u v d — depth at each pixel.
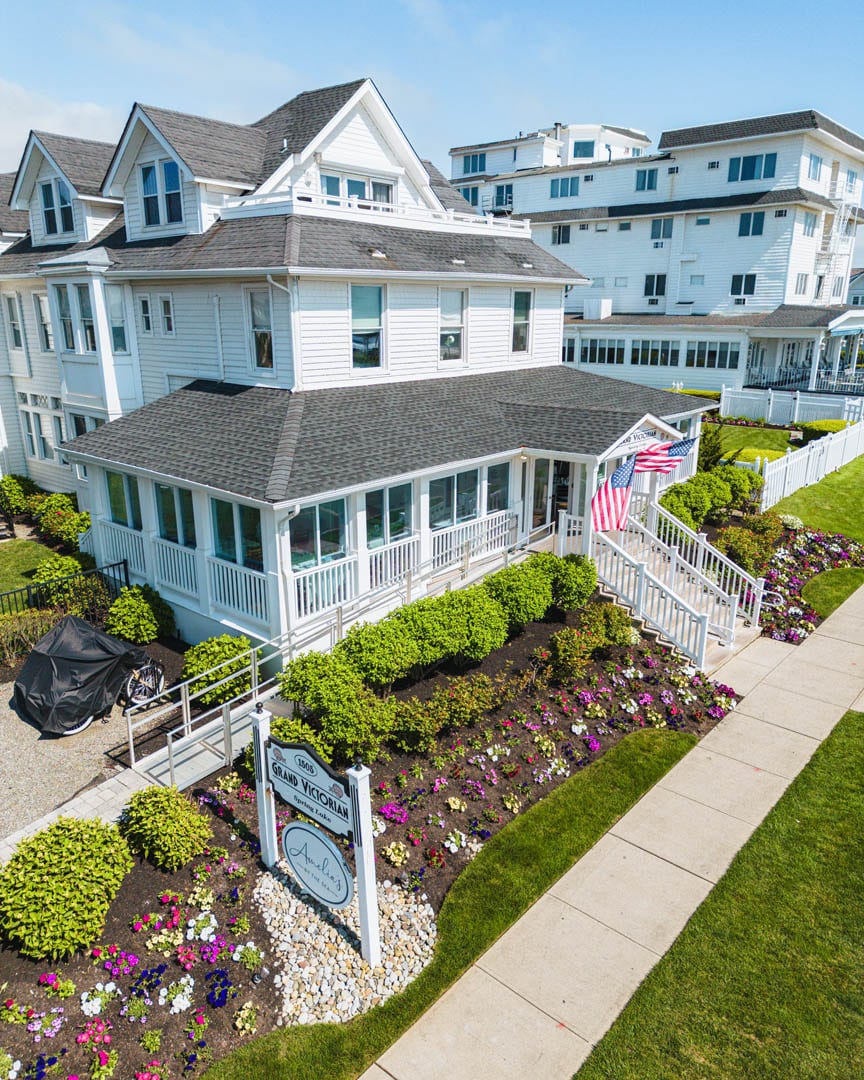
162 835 9.23
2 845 9.89
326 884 8.57
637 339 42.81
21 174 24.02
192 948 8.38
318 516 14.16
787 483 25.22
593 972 8.41
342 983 8.20
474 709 12.17
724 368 40.09
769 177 40.28
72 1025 7.55
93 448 16.75
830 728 13.24
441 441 16.36
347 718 10.89
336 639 13.69
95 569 17.02
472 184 51.66
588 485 16.61
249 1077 7.24
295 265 15.62
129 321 20.53
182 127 19.19
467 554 15.75
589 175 46.47
